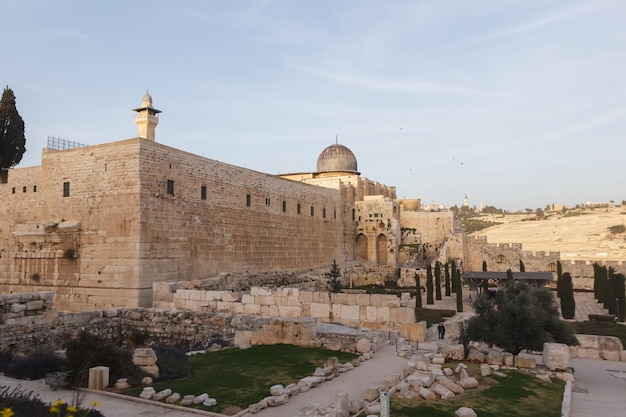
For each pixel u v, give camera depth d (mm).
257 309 30969
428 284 53344
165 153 38406
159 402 14812
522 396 15484
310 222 64438
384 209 79750
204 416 13680
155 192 37062
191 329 30359
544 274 52812
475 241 77438
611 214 187375
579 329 36562
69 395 15664
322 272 61562
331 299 29312
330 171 88125
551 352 19578
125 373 17375
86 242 37281
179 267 39125
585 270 70250
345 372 18672
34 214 40500
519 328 21938
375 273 71000
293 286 49375
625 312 42250
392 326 27828
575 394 16766
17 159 51750
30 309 25359
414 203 95938
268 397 14781
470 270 77000
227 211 46125
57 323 27000
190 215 40906
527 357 20125
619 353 24562
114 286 35719
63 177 39125
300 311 29922
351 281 66938
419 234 84938
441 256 73312
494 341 21812
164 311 31516
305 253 62438
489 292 53156
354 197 82250
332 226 71688
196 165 42031
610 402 15688
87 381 16859
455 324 29922
